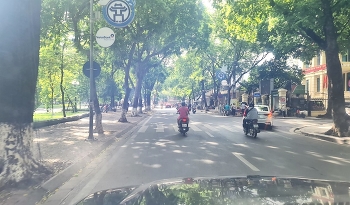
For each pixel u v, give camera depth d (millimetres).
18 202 5891
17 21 7137
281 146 13852
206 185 2617
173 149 12727
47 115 35781
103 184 7500
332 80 17047
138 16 20750
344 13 17219
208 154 11508
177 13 23516
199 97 91062
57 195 6676
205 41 28266
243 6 17484
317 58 49688
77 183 7641
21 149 7219
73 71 32031
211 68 55438
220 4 18703
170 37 26750
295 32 18859
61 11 16531
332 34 16859
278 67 46281
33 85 7605
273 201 2070
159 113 52594
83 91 47000
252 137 17141
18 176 6934
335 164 9891
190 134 18516
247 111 17750
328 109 37500
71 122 27484
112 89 50812
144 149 12797
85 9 17250
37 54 7801
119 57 27656
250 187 2465
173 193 2418
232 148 13070
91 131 14680
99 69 15039
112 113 48438
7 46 7066
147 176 8188
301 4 15555
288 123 28547
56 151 11477
